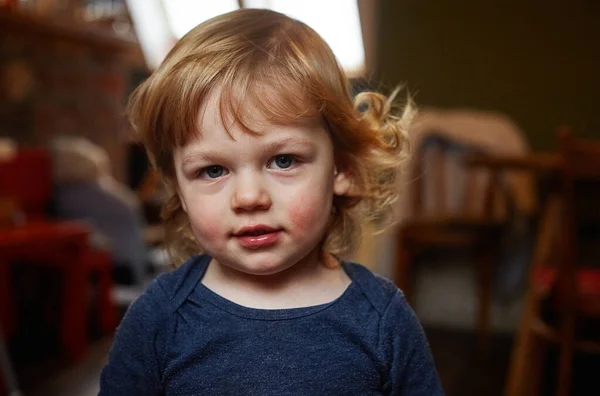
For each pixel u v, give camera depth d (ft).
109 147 12.79
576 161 5.04
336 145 2.57
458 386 7.39
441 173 9.88
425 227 8.59
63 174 10.52
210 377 2.34
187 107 2.29
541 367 5.89
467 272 10.64
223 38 2.41
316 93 2.37
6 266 8.86
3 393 6.95
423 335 2.65
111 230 10.50
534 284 5.96
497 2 10.97
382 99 2.84
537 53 10.84
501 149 10.24
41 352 8.51
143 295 2.53
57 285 9.49
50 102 11.78
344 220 2.78
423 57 11.41
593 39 10.55
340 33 12.01
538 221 9.88
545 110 10.84
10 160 9.91
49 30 11.00
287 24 2.55
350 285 2.56
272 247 2.33
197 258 2.60
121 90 13.10
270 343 2.36
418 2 11.37
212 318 2.41
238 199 2.27
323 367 2.36
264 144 2.28
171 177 2.62
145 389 2.46
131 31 14.40
